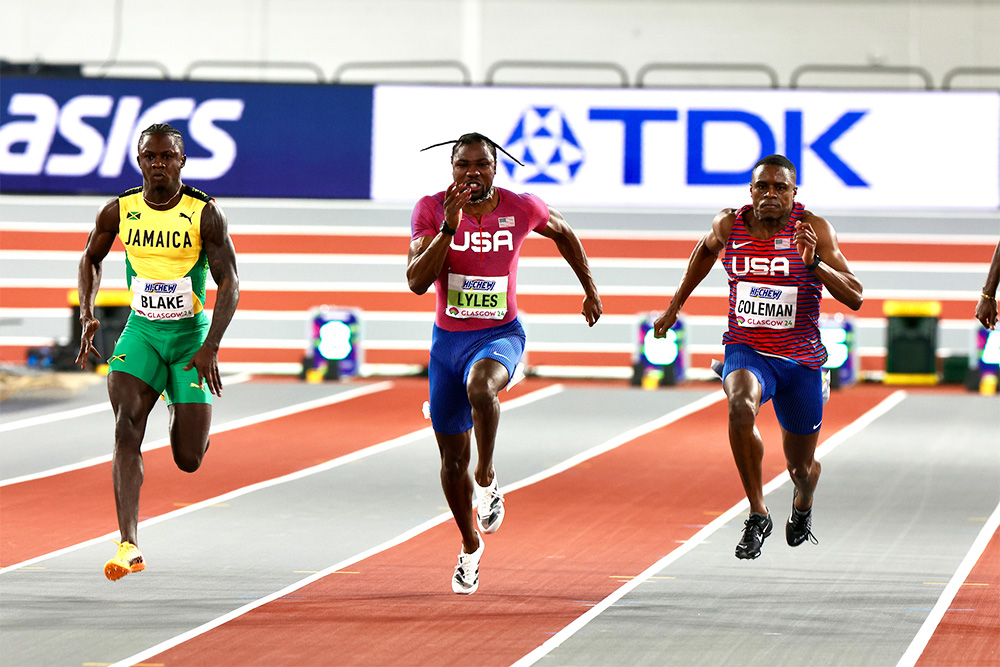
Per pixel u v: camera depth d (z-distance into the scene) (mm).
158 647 18578
